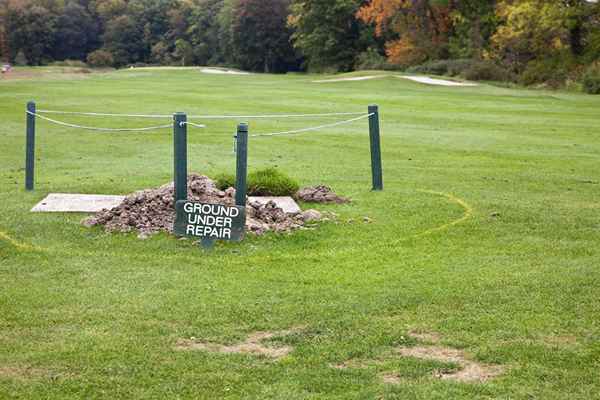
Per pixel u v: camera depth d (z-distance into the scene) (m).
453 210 10.02
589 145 18.50
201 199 9.12
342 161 15.52
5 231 8.66
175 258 7.72
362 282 6.99
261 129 21.55
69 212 9.64
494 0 65.19
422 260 7.73
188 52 109.94
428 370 5.09
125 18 112.75
